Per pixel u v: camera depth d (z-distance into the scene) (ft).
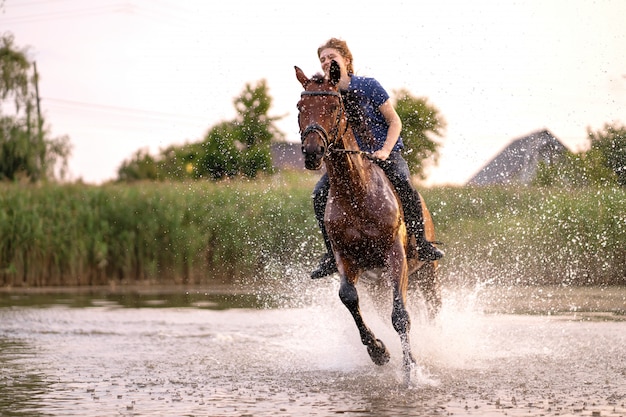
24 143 143.74
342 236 24.20
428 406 19.80
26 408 19.97
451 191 69.97
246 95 80.48
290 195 74.08
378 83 25.99
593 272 65.98
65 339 35.53
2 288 70.18
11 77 151.23
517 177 71.31
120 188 79.66
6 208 75.36
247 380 24.34
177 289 67.26
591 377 24.39
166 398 21.34
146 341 34.68
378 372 25.73
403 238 24.97
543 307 47.62
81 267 73.72
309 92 22.62
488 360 28.19
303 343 33.35
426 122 38.22
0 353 30.99
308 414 18.84
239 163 82.02
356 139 25.63
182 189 77.92
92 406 20.21
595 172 69.41
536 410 19.10
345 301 24.00
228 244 72.84
